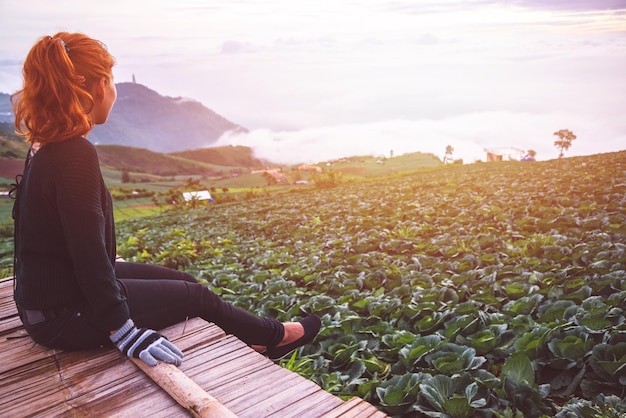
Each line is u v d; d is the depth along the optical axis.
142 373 2.57
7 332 3.25
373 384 4.36
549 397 4.01
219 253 12.86
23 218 2.52
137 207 117.94
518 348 4.41
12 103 2.45
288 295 7.66
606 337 4.25
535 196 13.25
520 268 6.93
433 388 3.91
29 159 2.58
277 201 30.27
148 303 2.85
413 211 13.79
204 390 2.40
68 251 2.55
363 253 10.26
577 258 6.93
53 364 2.71
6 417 2.30
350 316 5.99
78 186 2.40
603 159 22.16
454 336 5.09
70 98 2.39
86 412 2.29
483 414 3.68
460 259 8.11
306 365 5.02
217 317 3.16
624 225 8.16
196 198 52.00
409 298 6.59
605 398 3.50
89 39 2.56
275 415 2.17
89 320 2.63
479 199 14.07
